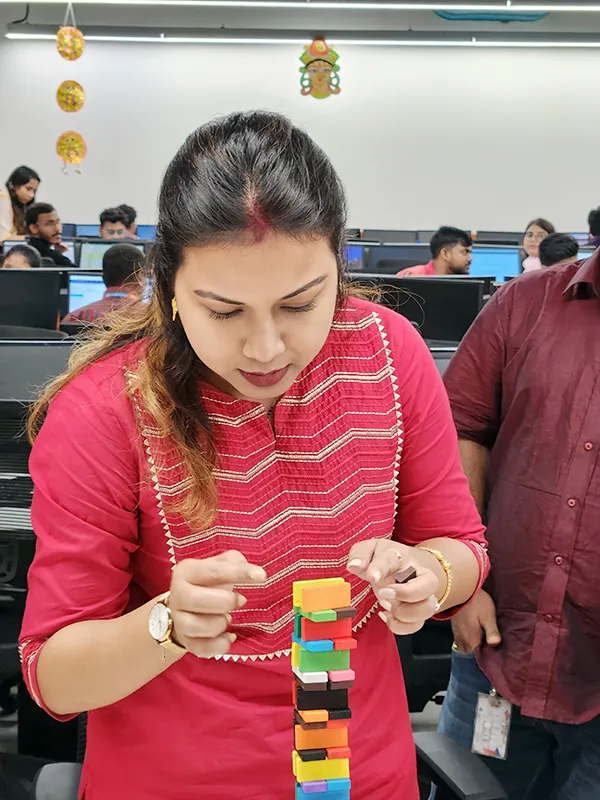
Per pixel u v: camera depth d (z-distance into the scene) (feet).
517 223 29.63
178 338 2.68
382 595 2.48
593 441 3.86
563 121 29.12
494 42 26.78
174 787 2.84
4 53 29.32
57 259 16.49
